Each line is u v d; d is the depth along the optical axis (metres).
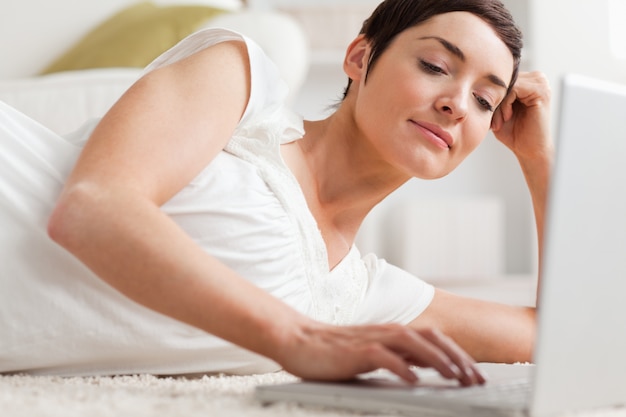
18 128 1.37
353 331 1.05
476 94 1.44
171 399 1.01
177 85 1.32
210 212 1.36
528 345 1.86
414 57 1.42
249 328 1.05
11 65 3.93
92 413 0.91
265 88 1.45
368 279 1.73
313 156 1.53
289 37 3.07
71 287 1.32
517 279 4.95
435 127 1.41
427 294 1.80
